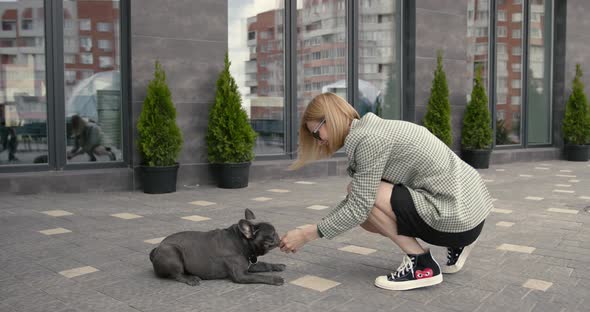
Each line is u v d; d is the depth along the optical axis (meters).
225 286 3.23
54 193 7.05
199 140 7.93
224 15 8.02
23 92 7.16
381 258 3.92
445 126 9.99
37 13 7.19
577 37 12.80
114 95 7.66
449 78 10.62
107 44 7.56
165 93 7.18
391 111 10.39
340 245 4.30
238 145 7.65
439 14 10.38
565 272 3.57
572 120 12.30
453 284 3.30
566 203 6.43
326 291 3.16
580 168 10.67
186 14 7.70
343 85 9.87
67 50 7.35
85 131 7.52
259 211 5.91
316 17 9.51
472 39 11.47
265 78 9.01
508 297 3.06
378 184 2.93
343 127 3.02
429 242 3.10
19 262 3.80
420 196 2.99
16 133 7.14
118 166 7.65
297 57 9.33
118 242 4.42
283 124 9.26
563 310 2.86
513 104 12.27
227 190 7.56
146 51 7.45
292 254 4.03
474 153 10.48
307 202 6.54
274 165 8.73
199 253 3.28
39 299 3.02
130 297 3.04
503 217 5.55
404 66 10.38
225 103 7.70
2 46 7.04
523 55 12.30
